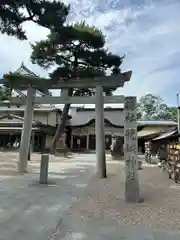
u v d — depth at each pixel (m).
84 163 17.45
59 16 9.63
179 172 8.82
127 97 6.36
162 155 14.69
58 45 17.91
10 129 29.33
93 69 17.27
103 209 5.22
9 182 8.27
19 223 4.23
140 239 3.63
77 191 7.09
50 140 34.59
